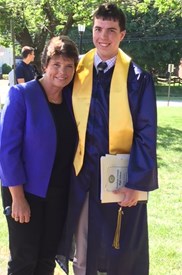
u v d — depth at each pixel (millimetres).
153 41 35594
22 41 14844
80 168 2676
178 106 21062
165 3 12492
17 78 7801
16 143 2588
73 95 2689
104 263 2723
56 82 2607
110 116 2584
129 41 35281
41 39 14961
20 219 2656
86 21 13508
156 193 5809
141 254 2771
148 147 2553
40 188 2664
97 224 2691
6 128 2582
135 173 2541
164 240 4199
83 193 2703
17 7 13227
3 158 2586
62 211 2824
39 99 2625
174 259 3787
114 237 2672
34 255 2807
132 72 2611
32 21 14023
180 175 6914
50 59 2598
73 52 2615
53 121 2623
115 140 2600
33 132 2588
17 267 2814
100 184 2639
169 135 11477
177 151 9125
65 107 2705
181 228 4539
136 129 2604
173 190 5992
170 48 36250
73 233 2783
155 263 3693
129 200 2578
